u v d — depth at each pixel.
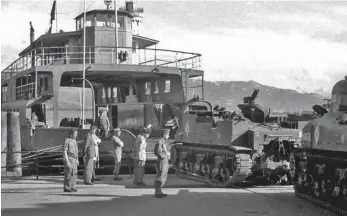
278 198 11.79
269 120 15.74
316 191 10.84
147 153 18.02
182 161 17.14
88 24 25.72
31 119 21.02
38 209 10.02
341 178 9.48
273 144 13.79
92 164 14.38
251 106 15.55
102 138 18.14
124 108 19.97
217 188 13.89
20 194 12.34
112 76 24.88
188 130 16.89
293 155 12.24
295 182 12.09
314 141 10.85
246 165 13.26
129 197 11.84
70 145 12.71
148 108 19.66
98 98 28.84
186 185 14.67
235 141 13.89
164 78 24.30
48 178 16.03
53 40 26.75
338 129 9.89
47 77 23.83
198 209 10.05
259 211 9.87
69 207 10.30
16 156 17.27
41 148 19.41
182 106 22.50
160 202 11.02
